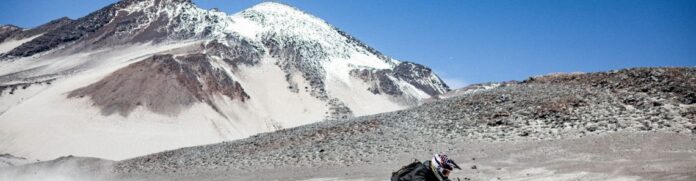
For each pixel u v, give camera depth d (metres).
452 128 34.22
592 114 30.52
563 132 28.42
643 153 21.19
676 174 16.00
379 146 33.47
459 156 27.30
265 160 35.28
